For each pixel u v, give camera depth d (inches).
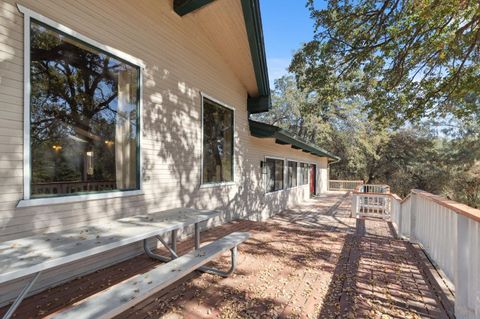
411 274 141.2
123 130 148.0
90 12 125.0
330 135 879.1
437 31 211.3
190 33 199.9
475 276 90.1
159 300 106.8
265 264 150.6
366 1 254.5
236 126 271.7
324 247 189.5
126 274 125.2
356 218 315.6
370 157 989.8
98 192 131.2
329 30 273.6
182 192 189.5
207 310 100.8
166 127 174.9
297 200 473.7
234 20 207.6
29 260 70.4
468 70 238.4
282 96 973.2
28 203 101.3
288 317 98.8
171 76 179.9
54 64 114.2
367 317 100.3
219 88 240.8
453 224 124.3
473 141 877.8
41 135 109.7
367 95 303.6
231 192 260.8
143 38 156.3
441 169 942.4
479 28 197.6
